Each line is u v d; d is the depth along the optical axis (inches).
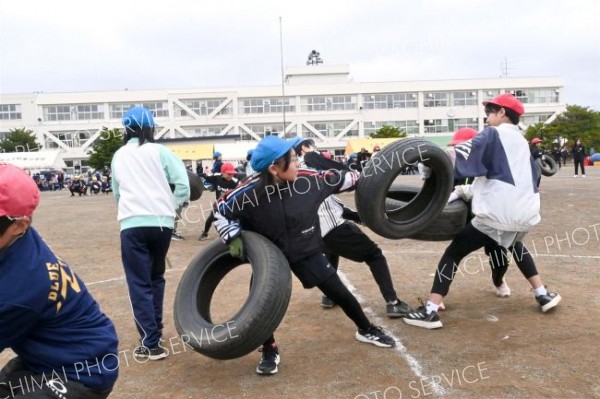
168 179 171.6
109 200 1133.1
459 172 168.9
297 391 142.0
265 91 2667.3
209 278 164.9
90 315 91.6
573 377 141.4
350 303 164.1
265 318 135.2
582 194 637.3
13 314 80.0
